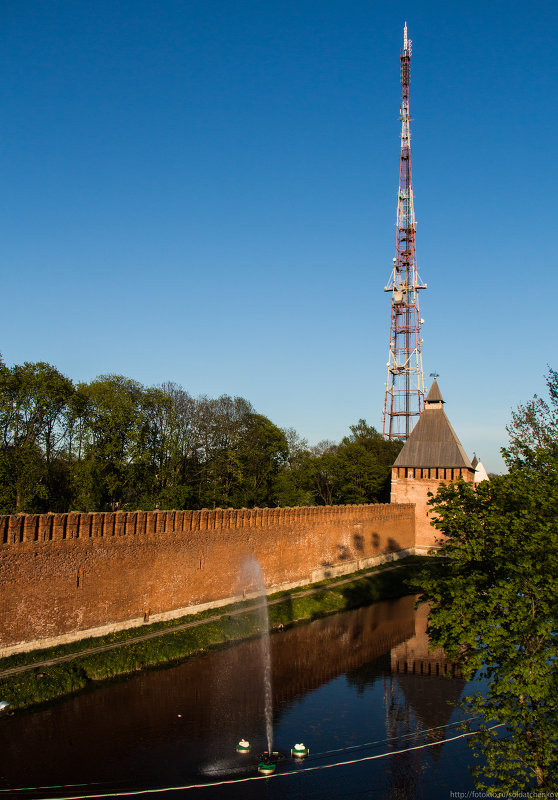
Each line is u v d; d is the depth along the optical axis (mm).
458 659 25609
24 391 57594
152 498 66875
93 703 35781
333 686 42469
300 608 61094
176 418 76750
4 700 33188
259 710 37219
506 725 36562
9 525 37875
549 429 35250
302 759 31547
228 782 28797
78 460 62844
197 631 48344
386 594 73625
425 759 32188
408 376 117812
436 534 99625
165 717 34906
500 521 25625
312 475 114875
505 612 23391
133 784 27938
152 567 48500
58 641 40781
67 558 41500
